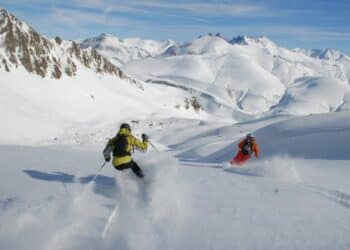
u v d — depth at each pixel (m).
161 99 138.88
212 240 5.39
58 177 9.74
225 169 12.67
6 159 13.62
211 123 72.19
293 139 22.88
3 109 67.81
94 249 5.02
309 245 5.25
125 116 96.06
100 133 67.56
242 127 52.75
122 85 126.50
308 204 7.41
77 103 92.56
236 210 6.87
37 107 78.56
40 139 61.47
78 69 111.81
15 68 90.06
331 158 16.84
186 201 7.36
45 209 6.35
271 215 6.61
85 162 13.61
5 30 94.69
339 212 6.89
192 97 157.12
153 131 67.56
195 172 11.55
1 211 6.25
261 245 5.23
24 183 8.80
